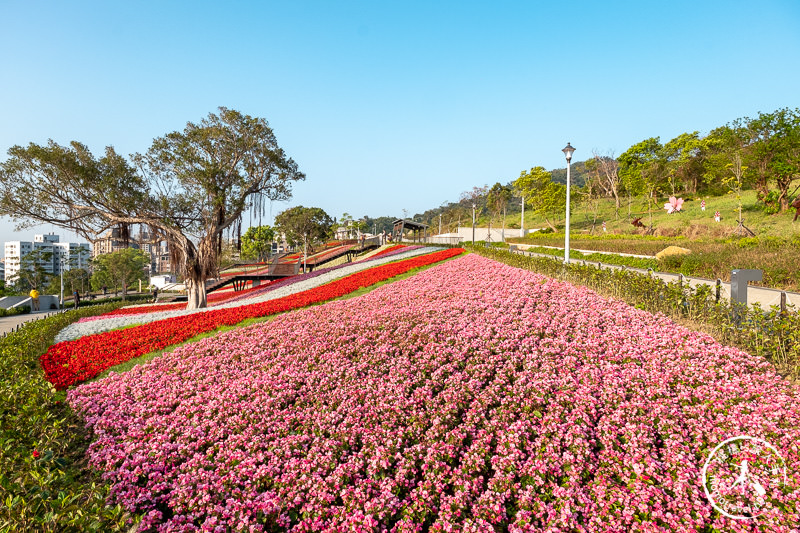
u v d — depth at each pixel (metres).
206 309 18.84
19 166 19.08
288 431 6.45
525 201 74.31
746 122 40.66
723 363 7.04
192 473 5.53
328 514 4.77
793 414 5.45
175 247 23.33
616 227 51.81
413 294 14.54
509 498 4.89
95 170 20.33
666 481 4.75
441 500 4.77
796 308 10.37
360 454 5.64
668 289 10.54
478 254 25.33
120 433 6.91
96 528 4.10
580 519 4.54
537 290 13.05
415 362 8.41
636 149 62.88
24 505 4.14
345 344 9.80
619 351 7.99
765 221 34.47
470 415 6.28
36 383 7.82
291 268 34.94
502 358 8.13
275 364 9.05
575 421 5.94
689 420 5.70
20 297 38.94
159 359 10.41
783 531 3.95
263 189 25.00
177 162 21.33
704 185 58.81
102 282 70.81
